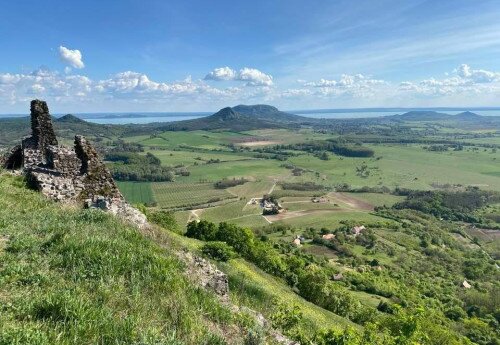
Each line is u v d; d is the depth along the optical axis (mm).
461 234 185125
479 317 98438
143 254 10812
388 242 159375
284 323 14375
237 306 11148
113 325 6824
